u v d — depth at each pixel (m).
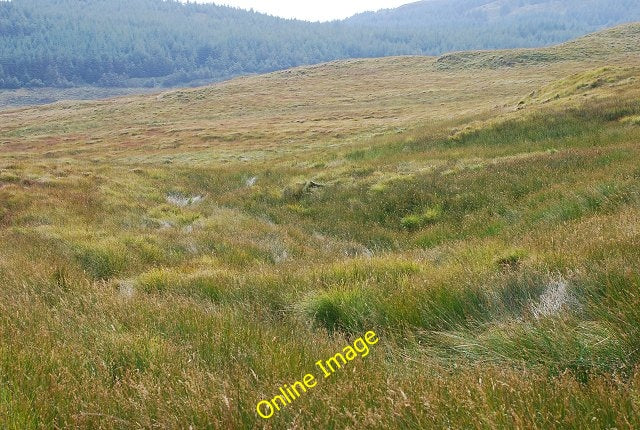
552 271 5.46
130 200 17.95
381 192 16.70
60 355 4.18
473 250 8.06
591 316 4.21
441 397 3.12
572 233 7.30
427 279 6.08
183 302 6.26
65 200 16.34
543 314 4.35
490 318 4.98
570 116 23.70
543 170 14.84
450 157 21.09
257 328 5.12
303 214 16.58
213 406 3.22
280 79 108.19
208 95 90.38
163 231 13.13
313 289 6.67
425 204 14.59
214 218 15.34
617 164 13.06
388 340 4.87
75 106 95.62
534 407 2.90
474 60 97.12
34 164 23.94
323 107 70.12
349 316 5.59
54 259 9.44
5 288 7.18
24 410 3.24
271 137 46.91
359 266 7.50
